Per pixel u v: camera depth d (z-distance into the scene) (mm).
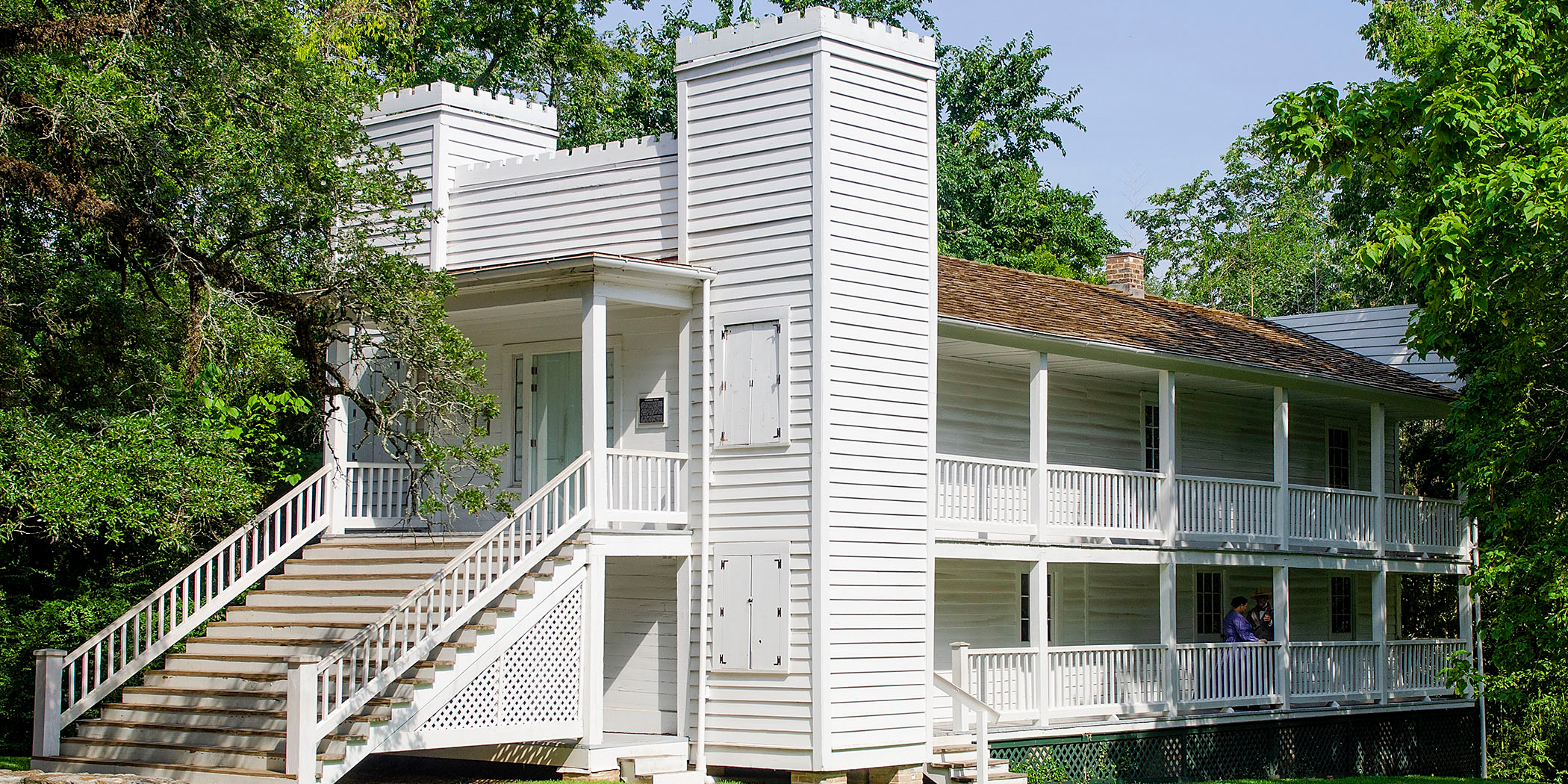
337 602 18125
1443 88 17406
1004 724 19969
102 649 19344
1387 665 25875
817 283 17938
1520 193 16094
